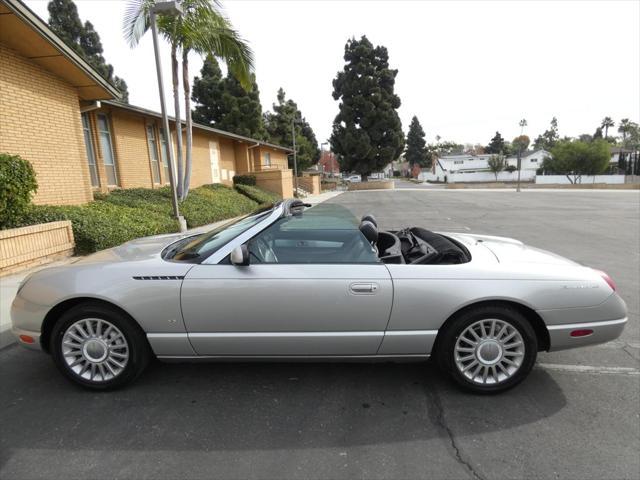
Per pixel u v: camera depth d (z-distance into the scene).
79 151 10.30
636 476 2.18
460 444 2.46
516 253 3.35
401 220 14.84
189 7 11.87
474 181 67.75
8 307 4.84
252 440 2.49
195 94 34.62
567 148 51.88
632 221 13.92
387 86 48.09
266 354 2.96
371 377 3.28
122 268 2.97
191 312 2.87
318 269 2.89
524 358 2.93
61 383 3.18
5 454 2.36
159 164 16.52
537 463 2.28
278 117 45.53
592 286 2.95
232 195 19.55
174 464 2.28
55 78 9.51
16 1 7.21
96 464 2.28
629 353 3.72
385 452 2.38
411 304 2.84
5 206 6.53
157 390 3.08
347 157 48.62
